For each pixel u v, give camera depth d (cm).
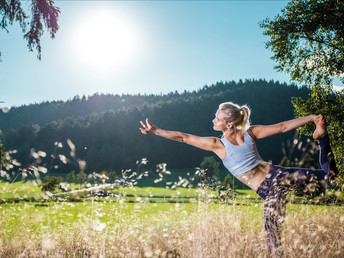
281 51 1395
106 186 270
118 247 248
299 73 1423
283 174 246
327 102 1415
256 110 12562
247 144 264
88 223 229
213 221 277
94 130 10906
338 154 1296
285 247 211
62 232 282
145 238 253
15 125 17775
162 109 12300
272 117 12438
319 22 1277
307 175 241
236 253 224
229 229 264
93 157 9488
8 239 246
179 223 297
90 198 250
